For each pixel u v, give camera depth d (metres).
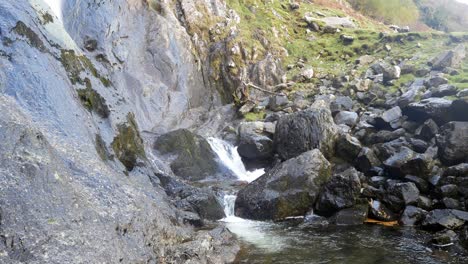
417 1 51.59
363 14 39.41
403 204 12.33
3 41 9.00
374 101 19.48
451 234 10.36
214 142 17.91
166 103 19.69
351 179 12.48
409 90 18.08
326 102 20.22
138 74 19.41
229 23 24.86
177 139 16.42
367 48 25.80
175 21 21.83
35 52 9.61
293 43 27.22
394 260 9.02
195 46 22.72
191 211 11.61
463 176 12.44
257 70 23.19
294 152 16.11
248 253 9.34
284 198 12.52
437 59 20.84
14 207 5.94
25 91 8.70
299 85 23.16
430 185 12.80
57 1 16.59
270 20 27.80
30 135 6.85
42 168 6.64
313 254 9.35
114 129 11.44
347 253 9.44
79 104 10.34
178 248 8.14
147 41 20.42
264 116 20.61
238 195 13.26
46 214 6.26
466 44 22.83
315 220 12.20
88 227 6.73
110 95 12.39
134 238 7.50
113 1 19.33
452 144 13.46
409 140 15.16
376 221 12.12
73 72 11.01
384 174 14.08
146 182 11.59
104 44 18.17
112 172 8.97
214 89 22.48
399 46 24.98
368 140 16.62
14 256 5.54
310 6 32.81
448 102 15.05
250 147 17.41
